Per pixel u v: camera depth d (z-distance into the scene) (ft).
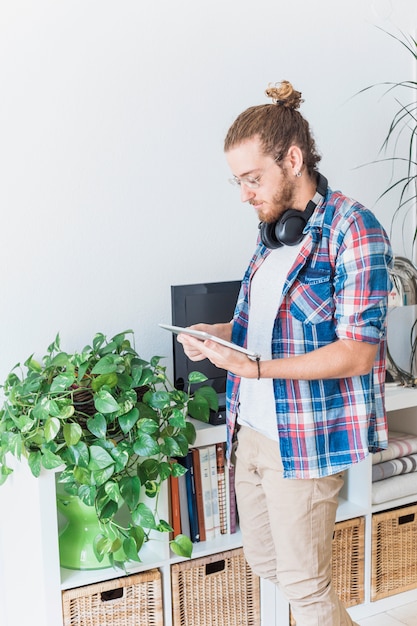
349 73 8.44
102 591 6.27
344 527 7.41
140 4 7.17
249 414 5.65
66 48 6.87
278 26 7.94
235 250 7.94
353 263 4.96
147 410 6.15
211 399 6.71
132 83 7.20
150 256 7.45
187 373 7.19
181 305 7.14
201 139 7.61
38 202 6.86
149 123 7.31
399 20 8.73
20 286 6.84
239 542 6.90
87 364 6.04
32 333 6.93
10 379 6.35
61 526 7.17
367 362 5.00
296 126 5.15
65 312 7.06
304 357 5.03
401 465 7.93
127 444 5.89
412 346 8.25
